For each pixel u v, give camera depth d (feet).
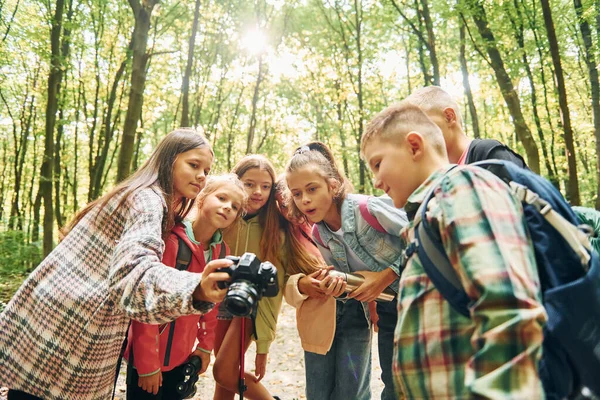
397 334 3.94
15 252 41.81
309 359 9.16
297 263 9.53
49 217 35.24
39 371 5.70
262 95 71.72
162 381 8.21
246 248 9.68
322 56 60.70
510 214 3.52
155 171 6.79
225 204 8.11
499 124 55.98
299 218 9.27
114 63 54.54
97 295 5.73
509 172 4.00
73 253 6.06
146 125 58.85
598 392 3.36
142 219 5.67
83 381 5.70
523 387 2.93
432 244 3.78
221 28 59.31
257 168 9.52
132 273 4.75
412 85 65.67
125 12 50.96
